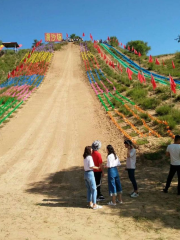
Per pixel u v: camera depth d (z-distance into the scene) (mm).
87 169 6988
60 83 35719
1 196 8336
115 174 7121
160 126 15578
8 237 5098
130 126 17109
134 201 7301
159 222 5801
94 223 5867
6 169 11742
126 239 5027
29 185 9641
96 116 20750
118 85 30141
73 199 7875
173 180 9055
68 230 5465
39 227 5637
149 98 22062
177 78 29438
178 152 7605
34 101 26812
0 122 19844
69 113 22188
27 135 17203
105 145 14531
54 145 15180
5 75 42219
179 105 19000
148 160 11320
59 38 75562
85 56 53312
